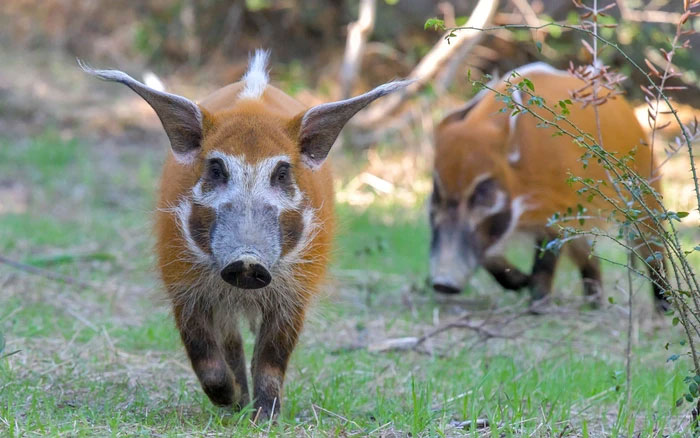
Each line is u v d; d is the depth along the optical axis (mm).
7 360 9000
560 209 12594
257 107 8164
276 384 8141
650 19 21516
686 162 21031
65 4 30297
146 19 30172
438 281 12719
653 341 11570
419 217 19047
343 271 14719
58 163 22344
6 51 28922
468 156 12820
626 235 7688
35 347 10117
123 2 30547
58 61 28828
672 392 9109
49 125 24906
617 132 12477
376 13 27438
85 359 9891
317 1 29297
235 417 7762
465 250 12820
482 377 9281
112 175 21719
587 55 10258
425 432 7516
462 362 10562
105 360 9922
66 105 26172
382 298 13750
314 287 8359
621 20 23109
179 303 8094
